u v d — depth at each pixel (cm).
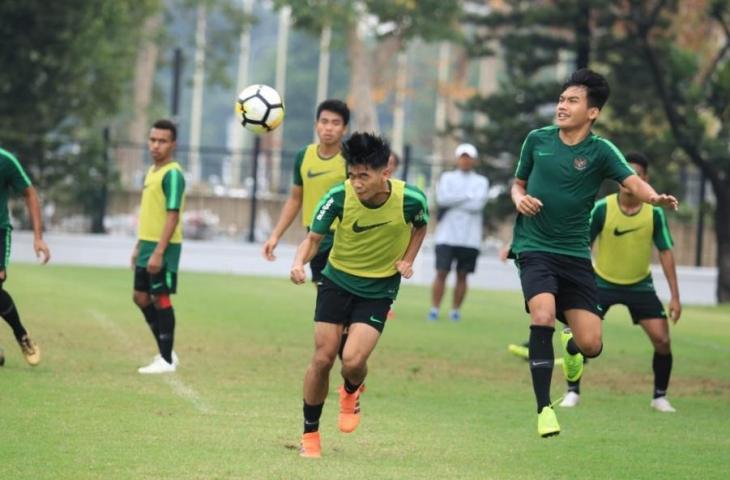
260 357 3678
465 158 5197
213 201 8112
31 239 7731
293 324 4691
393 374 3494
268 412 2694
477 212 5216
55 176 7881
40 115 8169
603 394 3306
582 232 2341
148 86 14062
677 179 8344
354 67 11262
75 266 7488
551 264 2323
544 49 8381
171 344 3247
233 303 5481
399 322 5059
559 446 2461
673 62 7662
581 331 2316
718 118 7800
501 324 5178
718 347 4656
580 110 2320
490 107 8412
